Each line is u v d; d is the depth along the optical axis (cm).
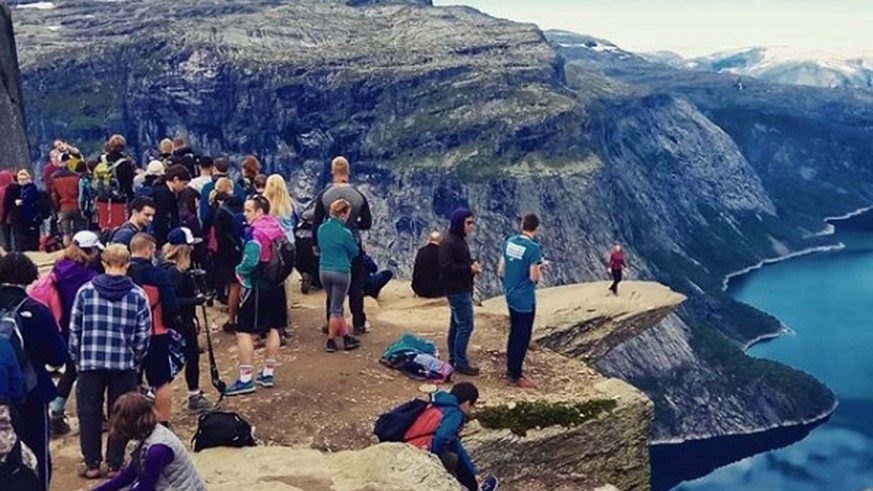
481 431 1875
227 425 1495
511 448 1894
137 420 1056
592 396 2042
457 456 1537
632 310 2964
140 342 1387
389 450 1465
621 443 2036
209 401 1794
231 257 2175
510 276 1994
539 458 1936
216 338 2197
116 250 1385
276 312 1859
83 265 1520
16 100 4984
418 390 1953
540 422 1938
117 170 2648
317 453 1495
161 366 1496
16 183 2825
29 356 1155
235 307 2206
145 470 1047
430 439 1538
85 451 1410
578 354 2873
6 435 1029
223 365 2039
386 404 1873
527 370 2175
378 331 2341
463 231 2008
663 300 3047
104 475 1428
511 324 2025
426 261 2647
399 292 2778
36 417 1141
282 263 1825
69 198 2784
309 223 2586
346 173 2170
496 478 1808
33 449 1133
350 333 2288
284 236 1844
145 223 1822
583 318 2895
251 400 1820
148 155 2930
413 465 1435
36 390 1137
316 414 1800
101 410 1415
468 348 2284
